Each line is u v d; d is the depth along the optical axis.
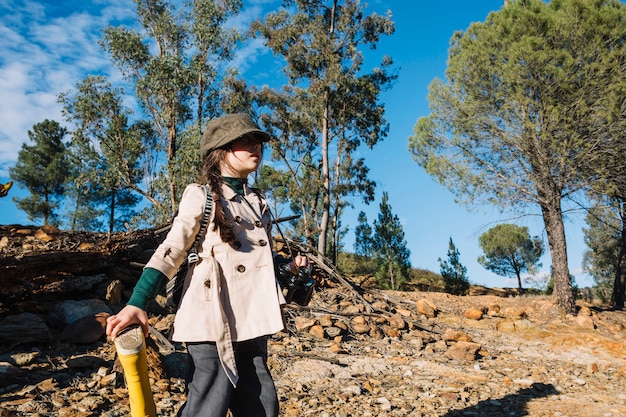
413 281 30.25
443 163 15.26
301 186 26.11
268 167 28.67
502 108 14.21
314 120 28.05
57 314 6.24
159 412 4.09
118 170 25.78
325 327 8.47
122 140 25.83
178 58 25.17
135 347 1.68
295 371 6.03
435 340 8.97
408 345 8.42
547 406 5.38
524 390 6.06
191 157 22.28
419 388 5.80
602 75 13.94
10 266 6.09
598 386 6.48
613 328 11.99
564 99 14.06
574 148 14.12
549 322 11.87
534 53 13.50
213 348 1.97
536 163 14.53
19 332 5.47
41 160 41.19
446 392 5.62
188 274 2.04
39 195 41.09
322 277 11.37
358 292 11.28
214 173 2.15
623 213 17.97
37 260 6.40
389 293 12.74
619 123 13.58
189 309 1.98
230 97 26.94
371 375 6.31
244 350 2.09
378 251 25.52
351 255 32.56
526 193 14.64
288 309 8.95
